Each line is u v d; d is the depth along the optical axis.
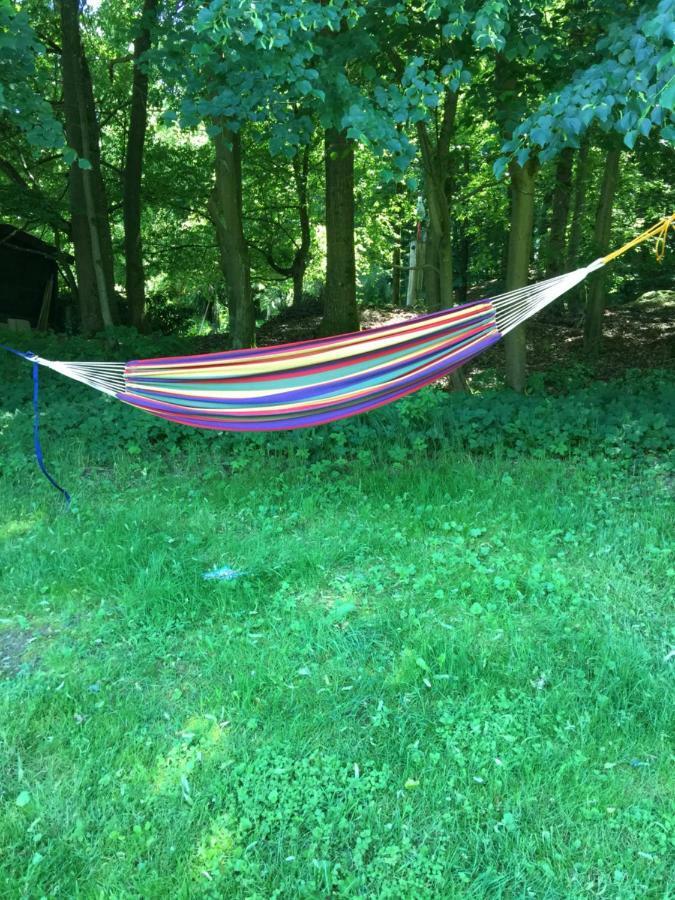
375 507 5.14
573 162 11.49
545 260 12.84
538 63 6.64
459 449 6.25
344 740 2.74
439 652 3.25
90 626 3.63
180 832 2.34
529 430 6.30
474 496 5.22
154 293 20.97
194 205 16.28
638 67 3.90
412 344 4.31
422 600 3.76
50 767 2.63
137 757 2.65
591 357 11.76
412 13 6.46
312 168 16.66
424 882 2.16
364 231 16.75
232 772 2.58
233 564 4.26
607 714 2.82
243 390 4.43
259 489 5.49
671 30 3.02
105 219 13.27
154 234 18.92
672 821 2.32
